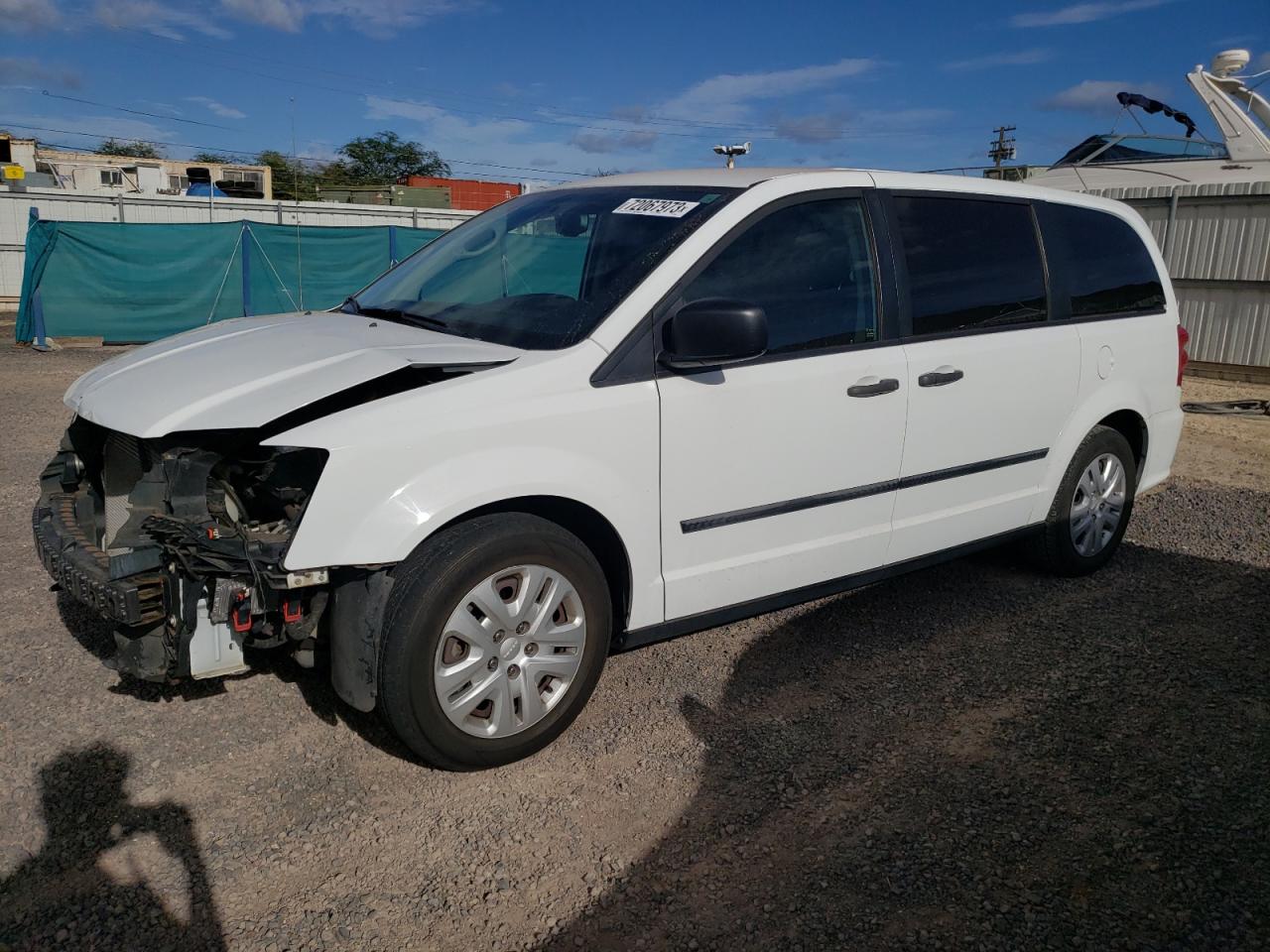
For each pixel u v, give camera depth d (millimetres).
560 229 3916
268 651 3896
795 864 2764
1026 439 4527
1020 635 4355
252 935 2436
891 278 3967
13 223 20859
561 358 3176
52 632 4039
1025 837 2895
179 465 2955
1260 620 4555
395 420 2871
